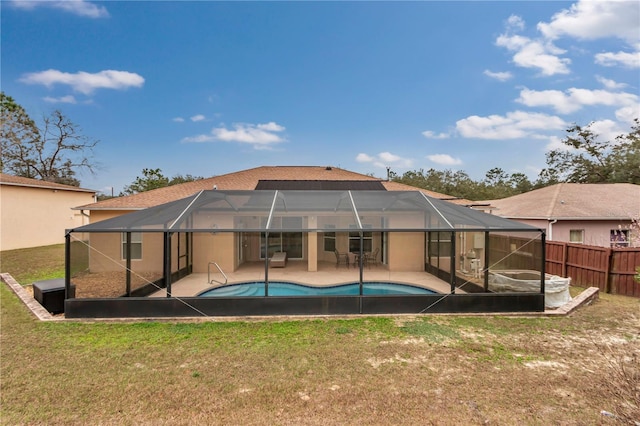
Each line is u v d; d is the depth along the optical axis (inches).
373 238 665.6
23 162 1552.7
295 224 562.9
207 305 382.3
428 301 398.0
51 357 274.8
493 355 283.0
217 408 205.6
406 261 646.5
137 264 563.8
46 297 394.3
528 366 262.8
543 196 889.5
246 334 328.8
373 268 660.7
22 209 935.0
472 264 486.3
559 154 1497.3
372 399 216.1
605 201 807.7
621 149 1302.9
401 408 206.1
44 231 999.0
